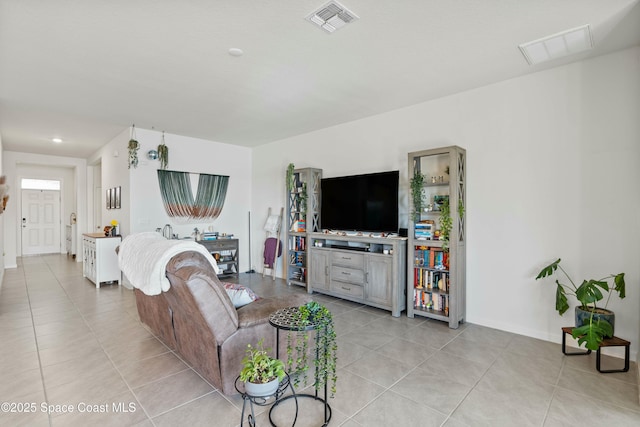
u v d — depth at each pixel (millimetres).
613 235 2809
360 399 2168
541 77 3168
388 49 2730
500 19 2301
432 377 2459
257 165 6602
